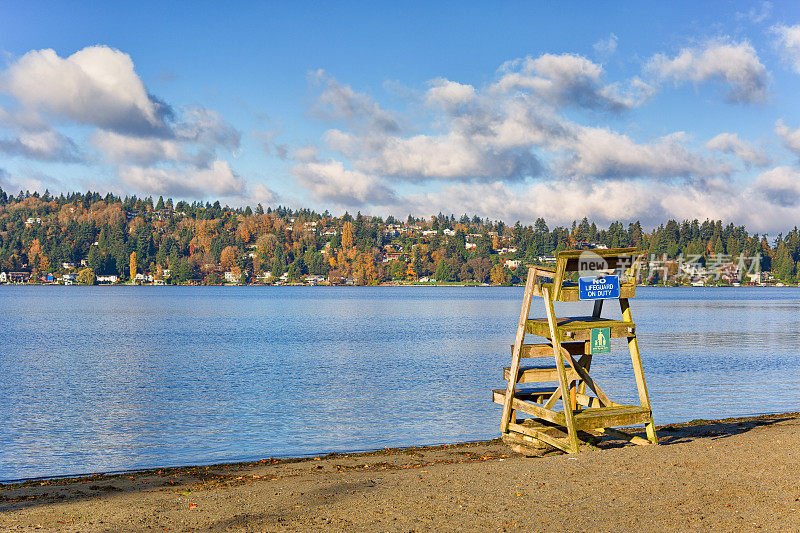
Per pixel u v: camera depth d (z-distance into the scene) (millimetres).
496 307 127312
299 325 76750
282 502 9273
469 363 38688
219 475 12594
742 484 9055
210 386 29719
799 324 72875
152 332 65438
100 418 22109
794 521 7414
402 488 9844
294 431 19734
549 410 12109
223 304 139125
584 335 12109
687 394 25516
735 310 107125
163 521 8320
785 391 26312
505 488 9422
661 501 8406
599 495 8805
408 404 24312
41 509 9312
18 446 18062
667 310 107375
